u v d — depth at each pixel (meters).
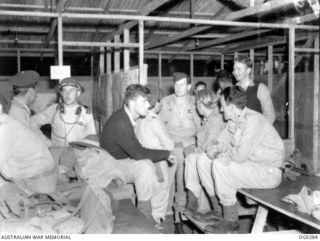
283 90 6.82
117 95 5.64
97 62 8.58
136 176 3.24
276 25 4.73
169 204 4.29
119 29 6.47
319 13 5.13
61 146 3.64
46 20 6.80
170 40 7.30
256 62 9.81
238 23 4.76
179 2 6.43
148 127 3.77
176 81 4.36
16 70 9.30
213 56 10.07
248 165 3.31
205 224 3.45
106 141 3.42
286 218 3.93
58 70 4.11
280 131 6.06
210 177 3.54
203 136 4.13
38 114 3.95
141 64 4.43
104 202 2.52
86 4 6.21
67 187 2.92
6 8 6.09
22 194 2.62
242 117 3.33
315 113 4.92
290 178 3.67
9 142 2.61
